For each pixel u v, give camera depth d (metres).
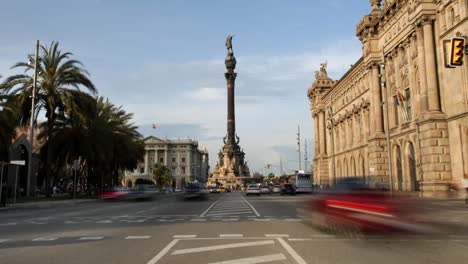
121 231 15.60
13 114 39.91
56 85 48.62
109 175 69.19
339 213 14.16
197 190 47.53
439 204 28.28
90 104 49.19
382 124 57.34
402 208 13.49
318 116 98.94
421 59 43.25
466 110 37.03
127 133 64.94
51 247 11.80
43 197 50.62
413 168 48.06
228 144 127.88
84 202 44.94
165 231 15.54
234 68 130.75
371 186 14.15
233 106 129.62
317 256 10.19
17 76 47.31
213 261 9.62
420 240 12.86
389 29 54.34
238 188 121.62
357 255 10.31
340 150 81.38
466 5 36.72
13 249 11.48
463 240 12.84
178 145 185.62
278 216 22.25
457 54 16.75
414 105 46.69
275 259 9.82
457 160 38.59
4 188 35.06
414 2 45.03
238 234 14.50
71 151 51.66
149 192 49.84
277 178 167.50
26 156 63.78
